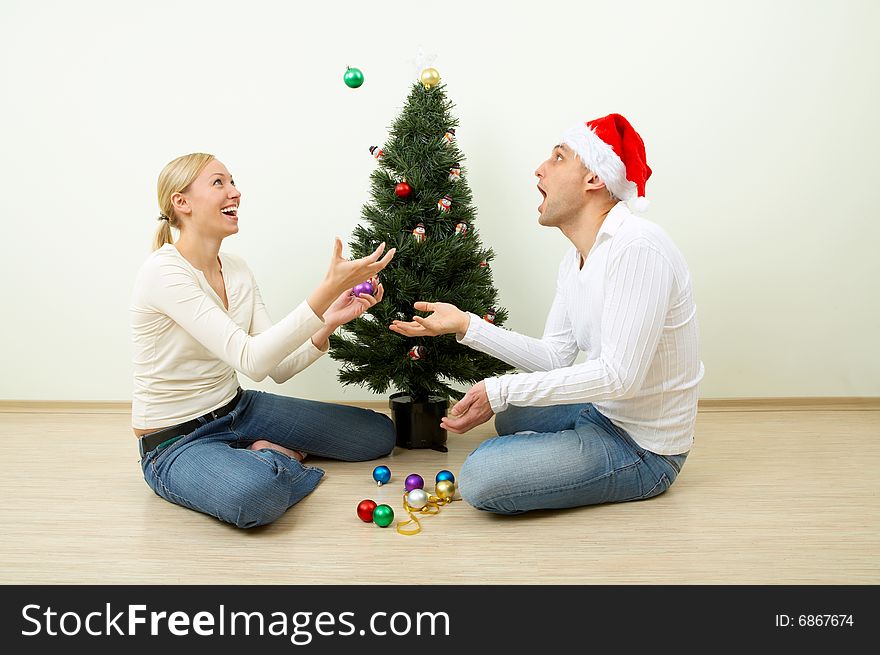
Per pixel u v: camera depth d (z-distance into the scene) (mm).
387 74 2703
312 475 2064
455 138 2564
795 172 2764
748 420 2717
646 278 1712
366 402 2869
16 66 2721
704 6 2682
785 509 1901
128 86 2727
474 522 1841
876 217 2789
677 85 2711
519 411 2250
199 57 2709
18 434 2562
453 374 2279
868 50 2705
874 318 2842
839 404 2877
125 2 2689
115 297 2822
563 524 1821
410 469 2236
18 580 1537
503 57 2695
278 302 2812
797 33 2693
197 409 2000
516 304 2811
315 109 2719
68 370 2867
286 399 2211
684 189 2766
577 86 2703
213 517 1868
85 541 1723
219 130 2738
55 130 2750
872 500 1959
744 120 2732
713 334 2848
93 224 2789
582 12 2678
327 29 2689
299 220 2768
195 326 1870
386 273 2225
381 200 2262
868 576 1545
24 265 2818
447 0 2672
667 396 1854
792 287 2824
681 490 2037
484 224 2771
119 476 2154
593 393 1741
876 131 2746
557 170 1880
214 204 1956
